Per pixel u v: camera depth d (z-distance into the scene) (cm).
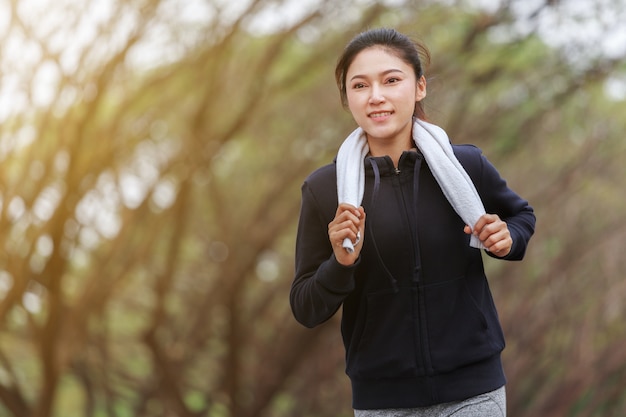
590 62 1031
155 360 1223
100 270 1170
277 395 1248
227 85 1139
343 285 258
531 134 1083
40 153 1090
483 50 1045
